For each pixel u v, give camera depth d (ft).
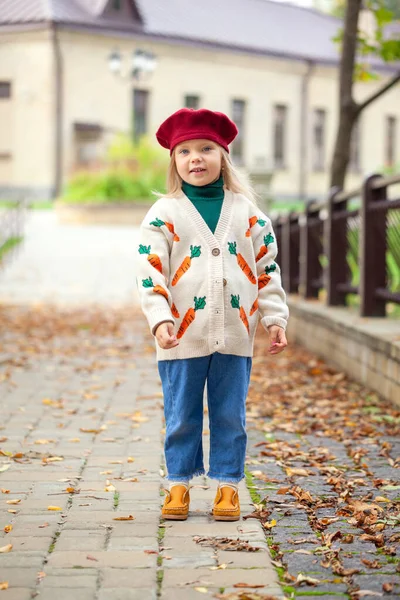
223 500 12.26
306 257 32.99
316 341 28.12
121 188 94.17
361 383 22.56
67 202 91.50
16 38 112.06
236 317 12.10
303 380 23.89
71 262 62.34
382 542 11.19
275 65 132.57
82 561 10.50
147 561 10.53
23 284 53.31
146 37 117.91
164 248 12.06
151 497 13.30
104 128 113.80
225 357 12.17
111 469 14.96
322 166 140.46
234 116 129.90
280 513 12.64
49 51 110.83
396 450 16.34
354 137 144.97
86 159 113.39
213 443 12.47
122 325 37.06
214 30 127.65
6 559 10.53
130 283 54.80
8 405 20.76
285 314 12.32
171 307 12.07
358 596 9.55
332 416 19.39
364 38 33.99
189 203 12.25
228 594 9.54
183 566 10.40
